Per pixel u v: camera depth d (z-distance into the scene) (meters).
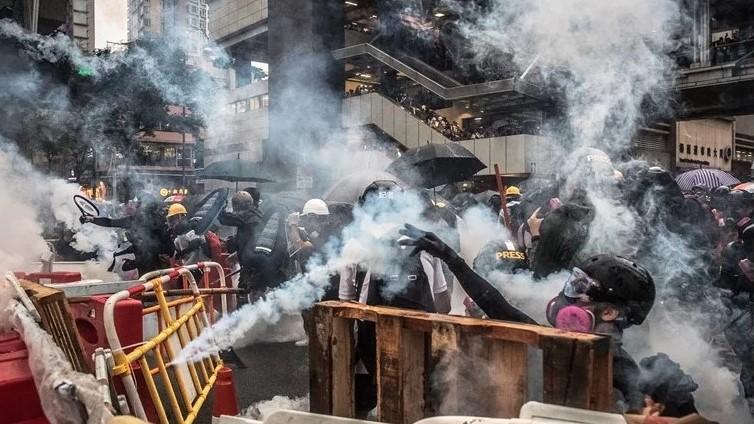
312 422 3.03
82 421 2.20
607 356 2.48
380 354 3.08
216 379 4.87
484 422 2.46
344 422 2.97
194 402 4.62
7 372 2.79
